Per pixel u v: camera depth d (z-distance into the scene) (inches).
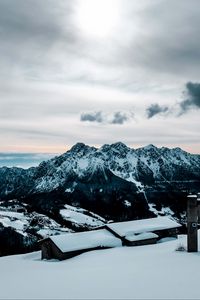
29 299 593.0
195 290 582.2
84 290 642.8
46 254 2279.8
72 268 1187.9
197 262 907.4
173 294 562.9
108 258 1520.7
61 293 629.9
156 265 917.2
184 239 2391.7
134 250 1893.5
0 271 1409.9
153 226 2623.0
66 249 2160.4
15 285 794.8
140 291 599.8
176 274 745.6
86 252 2177.7
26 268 1476.4
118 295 579.8
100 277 799.7
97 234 2468.0
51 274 992.2
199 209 1148.5
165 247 1839.3
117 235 2460.6
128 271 861.8
